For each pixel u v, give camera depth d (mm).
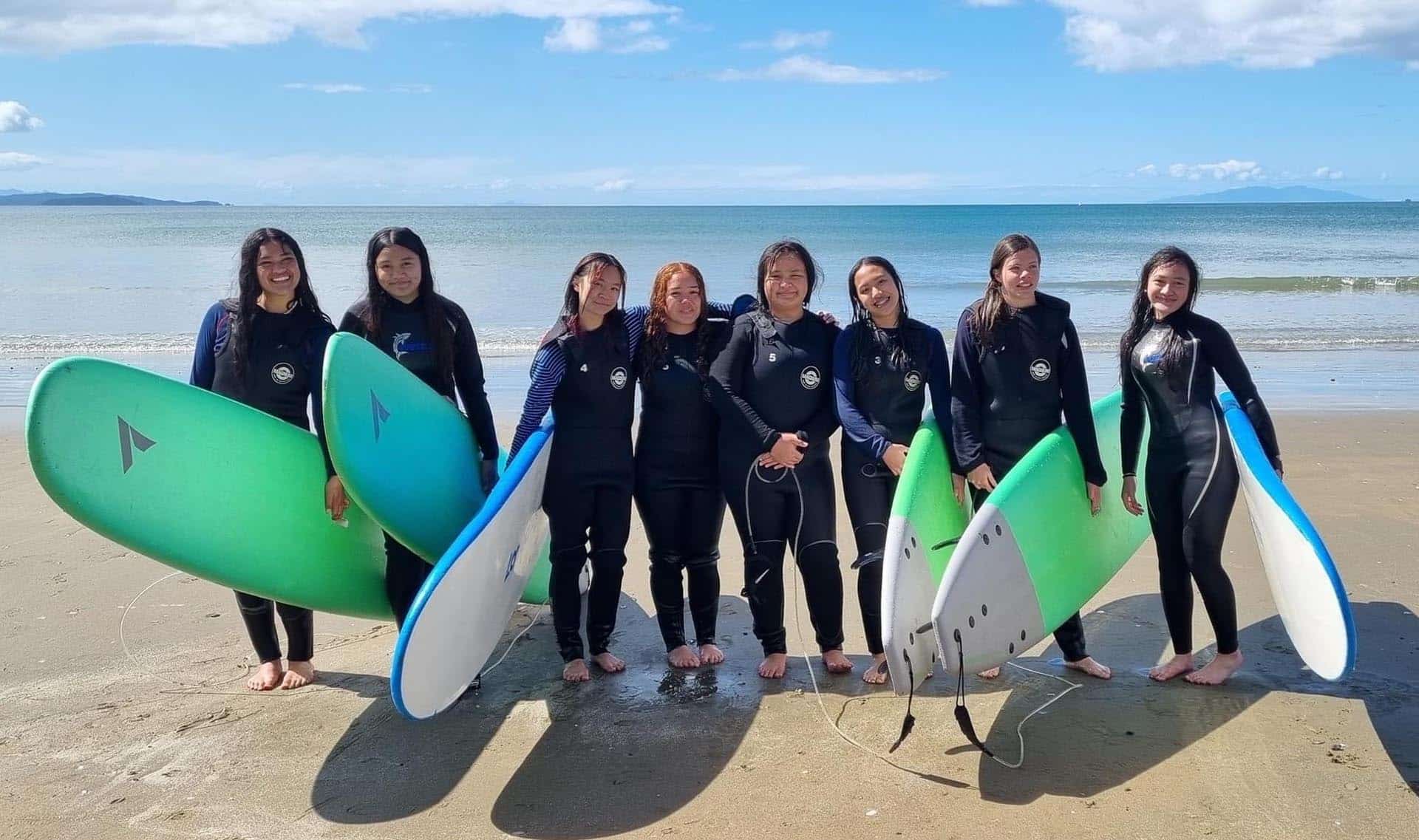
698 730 3166
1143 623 3984
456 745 3104
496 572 3145
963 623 2910
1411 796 2658
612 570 3543
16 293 18047
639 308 3658
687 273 3486
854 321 3521
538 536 3666
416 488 3320
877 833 2557
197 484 3154
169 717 3309
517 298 17125
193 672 3668
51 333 12789
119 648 3871
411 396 3428
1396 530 4816
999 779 2811
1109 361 10281
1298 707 3195
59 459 2850
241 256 3391
